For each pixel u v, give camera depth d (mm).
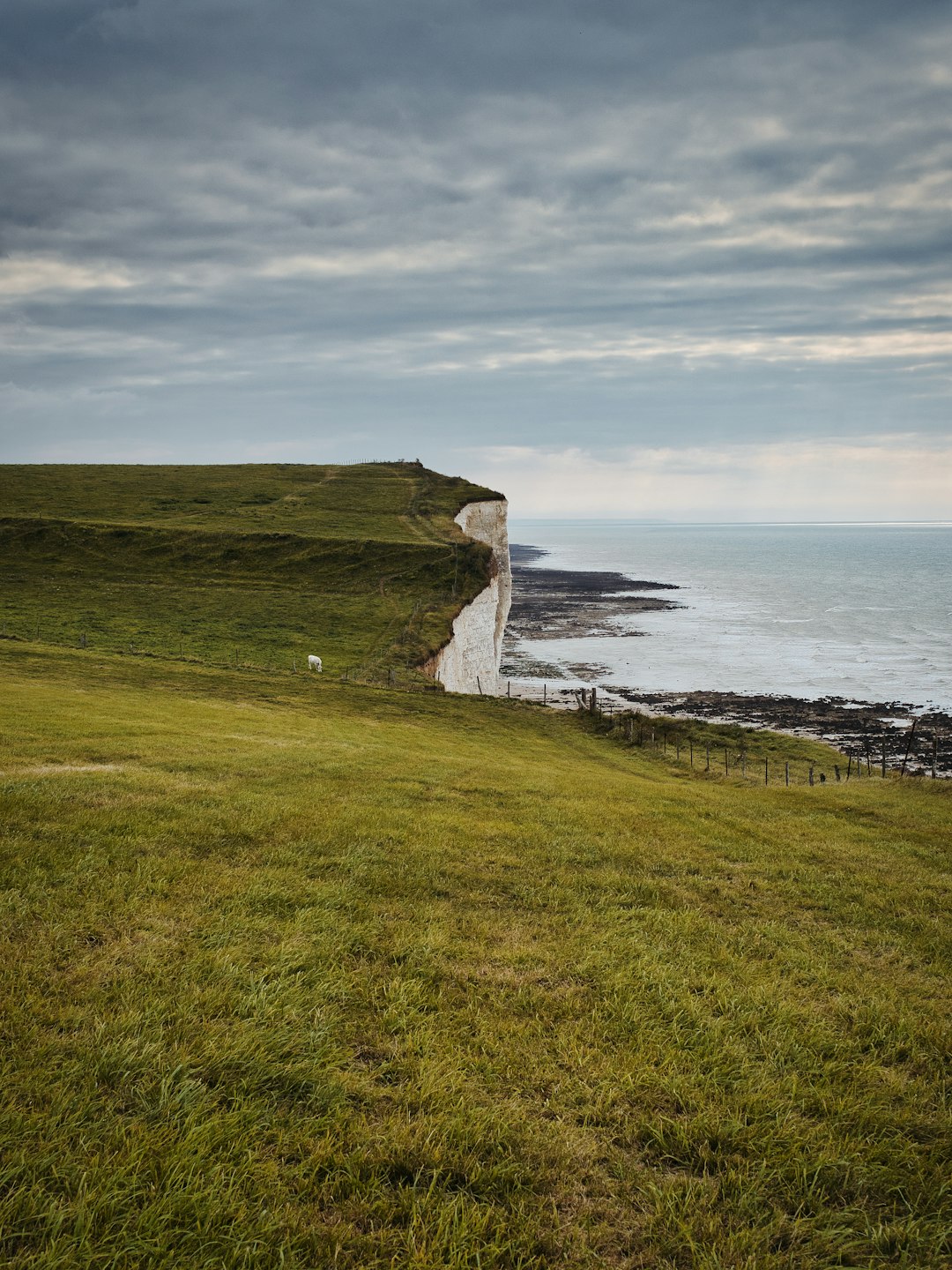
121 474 129250
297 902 9750
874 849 16531
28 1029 6273
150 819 12758
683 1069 6719
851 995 8555
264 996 7168
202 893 9695
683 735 49156
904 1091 6613
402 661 57844
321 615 69250
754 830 17281
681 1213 5027
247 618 67312
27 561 81938
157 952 7945
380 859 11922
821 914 11617
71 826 11875
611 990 8086
